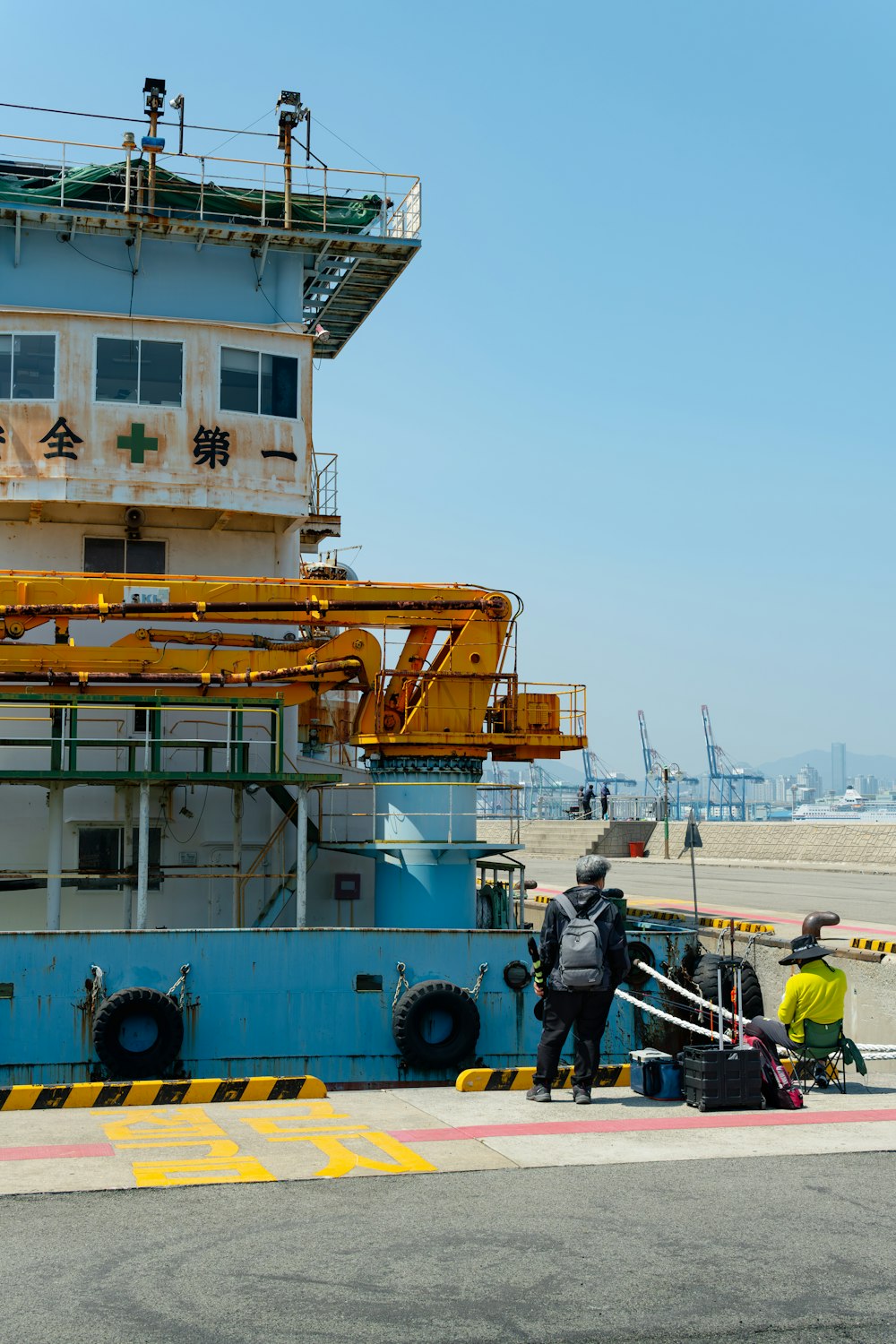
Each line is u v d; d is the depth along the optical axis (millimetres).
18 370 18281
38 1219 6887
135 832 18141
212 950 15234
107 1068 14719
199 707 16750
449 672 18672
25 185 19250
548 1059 10336
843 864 46812
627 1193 7441
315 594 18828
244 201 19672
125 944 15023
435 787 18484
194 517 19438
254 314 19969
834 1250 6488
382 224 20500
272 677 18031
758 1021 11570
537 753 19188
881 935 24203
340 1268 6191
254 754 19000
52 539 19016
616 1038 16828
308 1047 15414
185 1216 6953
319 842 18859
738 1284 6027
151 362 18656
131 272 19500
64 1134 9000
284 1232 6695
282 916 19438
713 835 55719
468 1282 6023
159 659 18094
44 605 17531
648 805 60375
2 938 14758
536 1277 6094
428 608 18750
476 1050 15891
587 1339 5438
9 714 18203
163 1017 14773
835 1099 10625
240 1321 5562
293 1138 8844
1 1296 5812
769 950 22141
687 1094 10203
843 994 11562
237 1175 7789
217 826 18719
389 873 18578
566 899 10383
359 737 18766
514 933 16094
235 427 18859
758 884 39250
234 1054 15203
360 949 15664
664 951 17750
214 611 17953
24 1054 14688
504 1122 9484
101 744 16516
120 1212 7008
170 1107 10211
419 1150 8469
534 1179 7730
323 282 22594
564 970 10055
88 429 18312
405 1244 6531
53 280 19188
